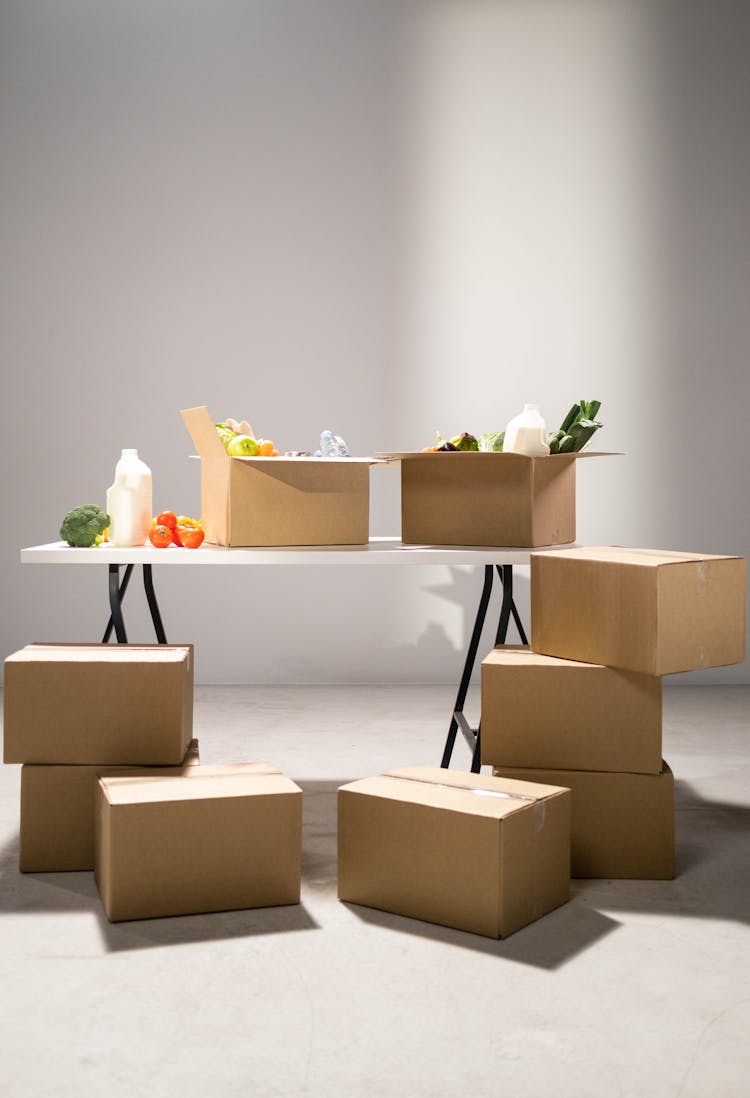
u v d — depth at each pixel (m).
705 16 5.25
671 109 5.28
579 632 2.66
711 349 5.32
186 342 5.24
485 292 5.30
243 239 5.24
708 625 2.59
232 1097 1.65
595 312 5.31
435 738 4.16
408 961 2.14
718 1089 1.68
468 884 2.27
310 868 2.68
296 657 5.34
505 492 3.12
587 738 2.61
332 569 5.32
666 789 2.59
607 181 5.29
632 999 1.98
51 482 5.24
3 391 5.21
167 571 5.29
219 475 3.07
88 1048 1.80
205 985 2.03
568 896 2.47
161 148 5.21
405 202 5.27
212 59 5.21
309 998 1.98
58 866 2.65
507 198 5.29
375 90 5.24
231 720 4.47
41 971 2.09
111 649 2.78
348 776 3.59
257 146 5.23
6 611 5.25
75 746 2.62
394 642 5.36
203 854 2.37
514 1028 1.87
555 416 5.33
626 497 5.36
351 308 5.27
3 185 5.18
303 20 5.22
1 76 5.16
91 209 5.20
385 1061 1.76
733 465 5.35
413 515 3.27
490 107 5.27
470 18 5.25
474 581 5.34
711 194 5.29
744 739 4.16
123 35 5.18
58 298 5.20
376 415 5.29
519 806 2.31
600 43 5.26
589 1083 1.70
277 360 5.26
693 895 2.51
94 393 5.23
